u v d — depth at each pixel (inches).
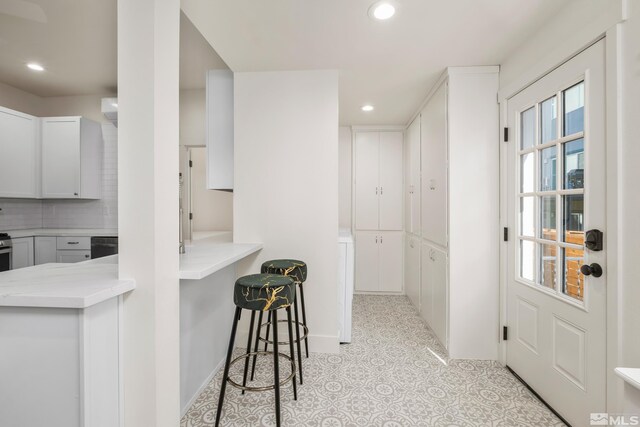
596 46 53.2
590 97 54.6
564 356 61.6
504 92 82.1
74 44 97.7
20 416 39.6
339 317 99.3
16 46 98.7
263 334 94.8
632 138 47.3
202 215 149.1
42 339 38.9
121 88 43.9
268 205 93.7
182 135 135.3
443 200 92.6
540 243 70.5
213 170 97.4
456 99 86.5
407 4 60.2
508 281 81.7
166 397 46.7
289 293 59.4
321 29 69.3
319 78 91.1
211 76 97.3
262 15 64.2
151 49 43.4
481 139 85.9
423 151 116.0
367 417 63.1
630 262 47.6
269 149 93.3
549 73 65.4
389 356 89.7
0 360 39.5
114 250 129.3
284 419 62.3
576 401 58.2
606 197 51.4
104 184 144.1
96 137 141.0
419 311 125.0
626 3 47.4
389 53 80.1
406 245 148.6
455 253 86.9
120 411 44.4
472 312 87.0
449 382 75.9
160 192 45.1
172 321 48.3
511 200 80.2
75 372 38.6
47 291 38.6
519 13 62.9
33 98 140.4
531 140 73.4
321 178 92.2
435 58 82.0
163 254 45.9
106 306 41.9
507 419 62.7
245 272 94.8
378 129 151.2
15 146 125.9
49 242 134.4
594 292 53.9
